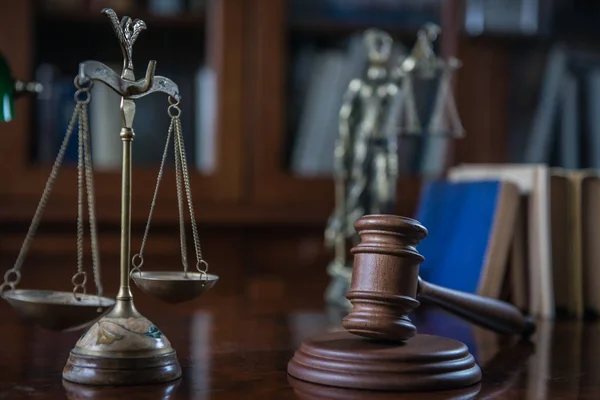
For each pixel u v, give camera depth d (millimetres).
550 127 2373
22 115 2170
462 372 973
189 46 2289
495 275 1549
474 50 2332
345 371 952
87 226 2195
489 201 1593
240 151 2266
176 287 991
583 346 1319
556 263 1695
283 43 2277
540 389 989
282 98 2279
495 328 1343
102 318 987
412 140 2322
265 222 2248
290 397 905
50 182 1005
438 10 2346
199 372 1046
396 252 983
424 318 1632
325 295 2074
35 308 891
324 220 2277
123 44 991
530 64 2371
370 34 1839
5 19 2156
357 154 1843
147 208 2209
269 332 1403
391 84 1821
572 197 1699
